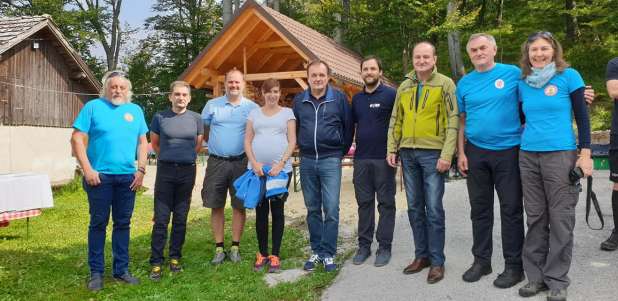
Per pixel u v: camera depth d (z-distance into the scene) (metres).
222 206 5.18
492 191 4.12
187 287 4.47
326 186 4.69
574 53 19.16
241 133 5.10
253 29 11.96
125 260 4.72
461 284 4.10
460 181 9.59
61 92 14.91
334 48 14.36
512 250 3.97
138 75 38.94
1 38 12.99
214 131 5.16
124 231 4.70
